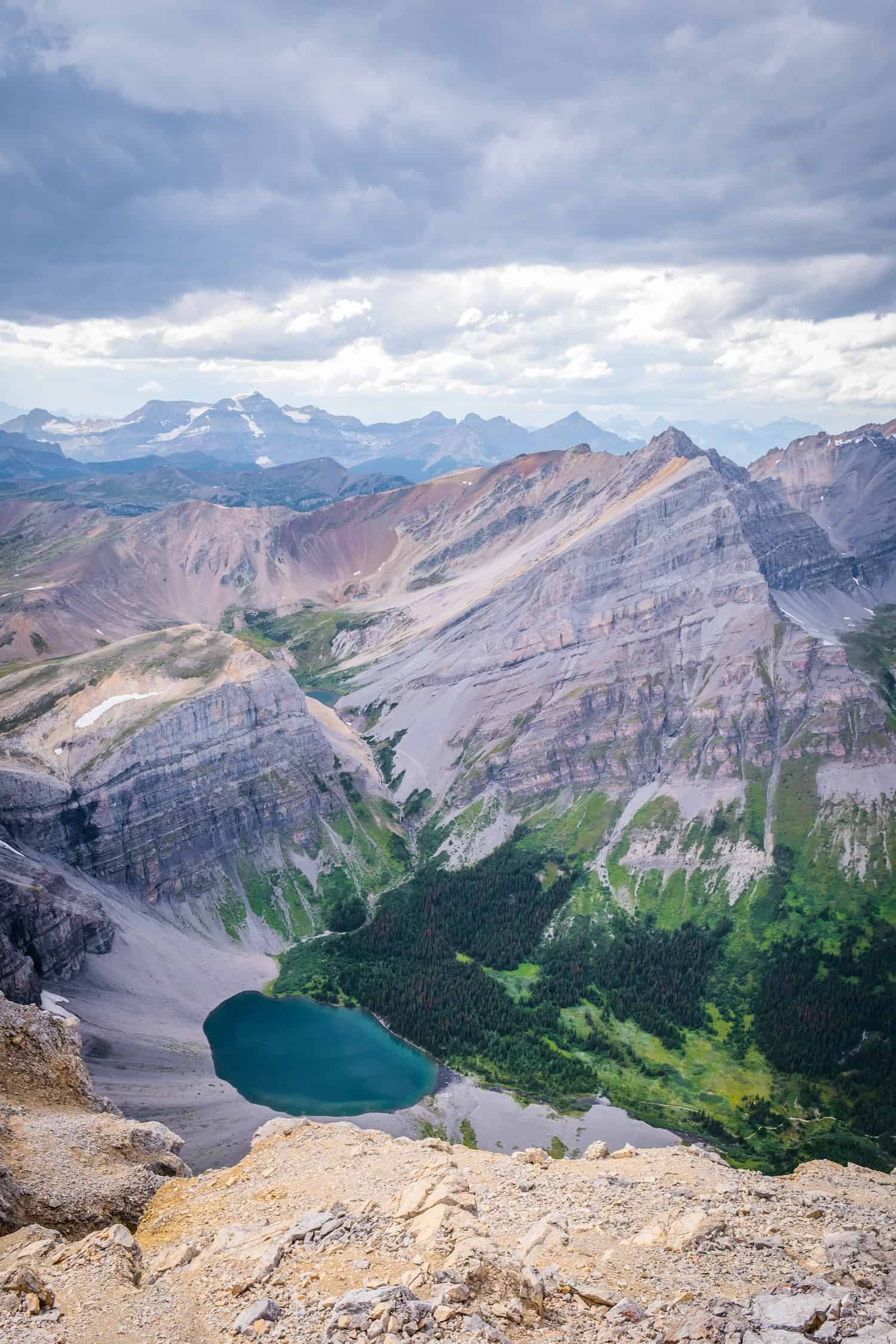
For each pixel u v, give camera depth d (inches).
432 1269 1204.5
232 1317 1184.8
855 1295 1096.8
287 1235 1397.6
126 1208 1862.7
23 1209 1744.6
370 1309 1096.8
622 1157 2032.5
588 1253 1316.4
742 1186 1668.3
